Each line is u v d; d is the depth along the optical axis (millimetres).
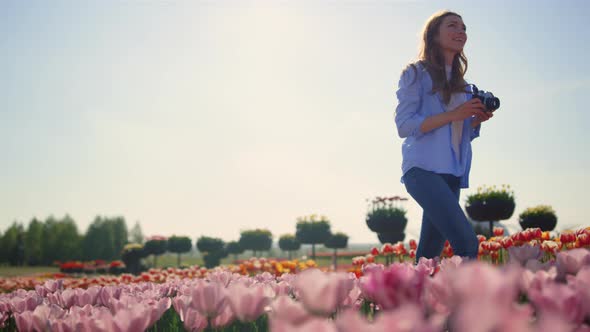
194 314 1273
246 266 9633
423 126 3449
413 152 3566
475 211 9750
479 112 3387
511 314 572
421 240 3822
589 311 847
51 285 2812
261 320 1812
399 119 3613
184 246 23516
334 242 19094
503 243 5449
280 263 9773
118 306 1536
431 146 3527
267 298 1181
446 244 6281
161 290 2637
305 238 18875
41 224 73125
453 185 3777
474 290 663
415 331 548
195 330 1278
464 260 1988
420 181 3486
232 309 1184
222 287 1273
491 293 650
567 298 833
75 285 9148
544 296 860
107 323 1145
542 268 1484
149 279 9500
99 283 9445
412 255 6715
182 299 1456
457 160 3613
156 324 1851
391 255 7535
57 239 72062
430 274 1842
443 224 3371
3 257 69438
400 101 3660
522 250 2008
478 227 11539
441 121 3385
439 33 3770
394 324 548
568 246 4691
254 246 23359
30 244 71062
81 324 1185
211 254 24328
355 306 1506
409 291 898
